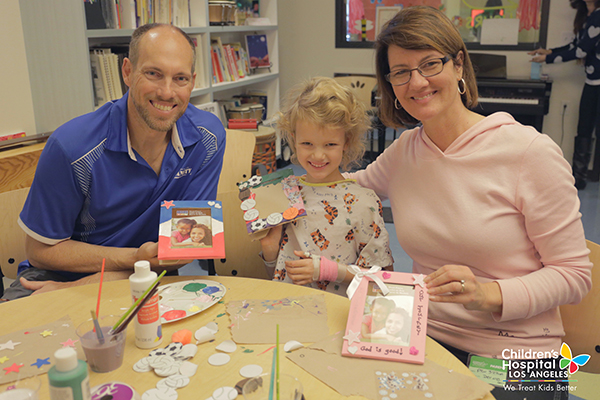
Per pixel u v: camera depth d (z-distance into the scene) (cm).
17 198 177
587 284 122
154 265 139
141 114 141
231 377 95
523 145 123
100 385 85
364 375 95
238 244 181
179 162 158
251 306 120
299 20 547
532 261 129
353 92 153
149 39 136
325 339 107
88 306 121
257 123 415
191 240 128
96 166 146
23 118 288
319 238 154
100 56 287
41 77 286
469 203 129
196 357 101
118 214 156
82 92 280
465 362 130
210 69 394
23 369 96
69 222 152
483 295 117
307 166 153
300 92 153
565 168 123
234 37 481
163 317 115
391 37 127
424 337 103
